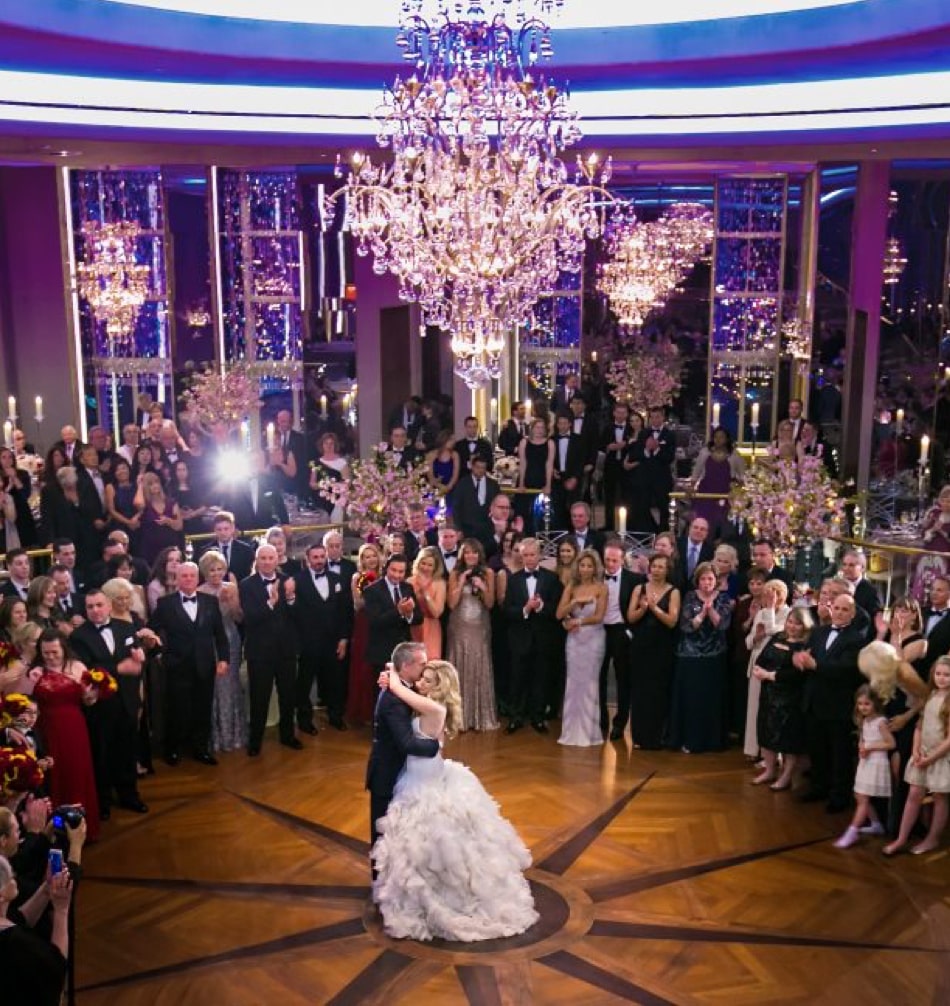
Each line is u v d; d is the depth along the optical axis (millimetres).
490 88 6941
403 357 16641
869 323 14867
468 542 9164
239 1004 5625
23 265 15328
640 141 11109
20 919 4352
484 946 6121
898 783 7383
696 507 12422
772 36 7680
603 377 17359
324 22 8242
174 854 7207
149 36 7566
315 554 9125
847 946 6148
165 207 15438
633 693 8898
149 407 13641
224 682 8812
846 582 8383
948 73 8086
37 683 7121
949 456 14477
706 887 6773
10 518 10672
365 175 7547
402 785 6441
